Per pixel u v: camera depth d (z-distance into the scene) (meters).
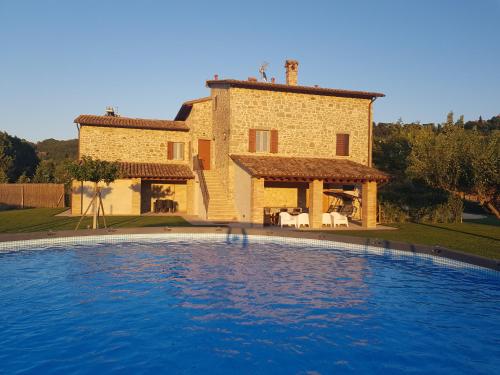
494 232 18.08
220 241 15.92
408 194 23.53
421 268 11.70
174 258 12.77
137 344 6.43
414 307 8.40
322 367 5.75
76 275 10.55
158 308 8.12
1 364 5.68
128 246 14.59
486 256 12.13
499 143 14.35
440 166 15.52
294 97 23.33
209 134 27.56
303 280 10.38
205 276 10.64
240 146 22.39
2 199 30.14
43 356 5.95
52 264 11.76
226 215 21.89
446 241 15.25
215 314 7.82
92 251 13.62
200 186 23.78
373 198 20.05
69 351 6.13
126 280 10.14
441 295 9.23
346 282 10.25
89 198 25.09
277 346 6.43
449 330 7.19
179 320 7.47
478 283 10.21
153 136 28.89
